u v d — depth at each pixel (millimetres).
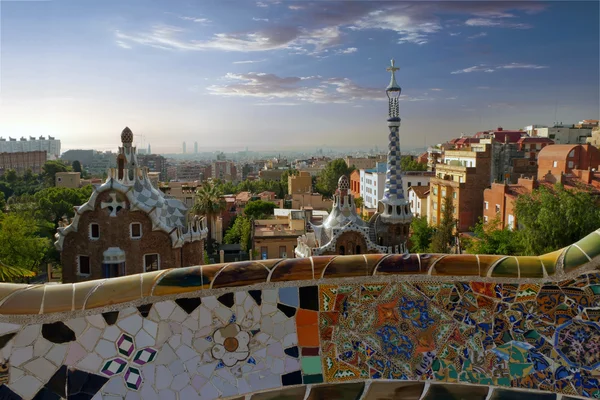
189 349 3736
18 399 3492
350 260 3979
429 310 3904
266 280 3889
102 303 3672
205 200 52750
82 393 3543
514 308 3826
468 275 3908
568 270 3744
